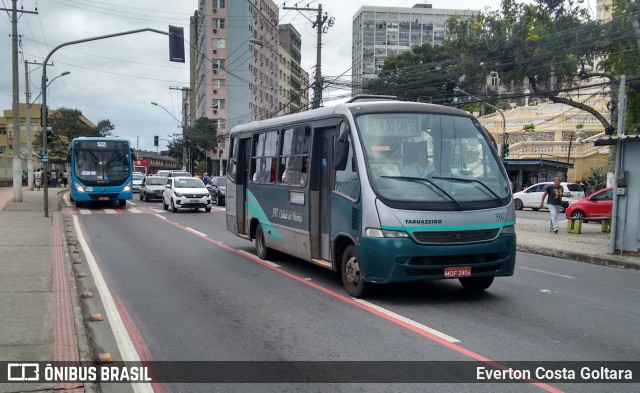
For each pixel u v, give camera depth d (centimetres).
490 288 927
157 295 868
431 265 751
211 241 1542
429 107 855
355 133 815
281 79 9706
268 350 596
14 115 2755
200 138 6675
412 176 781
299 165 1015
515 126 4766
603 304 824
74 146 2734
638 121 2320
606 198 2172
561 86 2494
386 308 768
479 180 805
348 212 827
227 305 799
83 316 738
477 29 2433
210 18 7556
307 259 977
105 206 2945
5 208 2433
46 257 1143
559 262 1327
